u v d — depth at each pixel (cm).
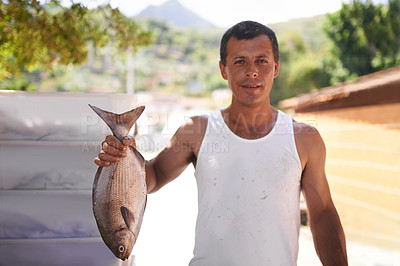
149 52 7619
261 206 184
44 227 293
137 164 170
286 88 2644
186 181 1110
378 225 587
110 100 290
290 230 187
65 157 293
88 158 295
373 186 613
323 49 2645
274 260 184
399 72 567
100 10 507
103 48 544
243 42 189
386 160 588
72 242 293
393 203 562
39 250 291
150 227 648
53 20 465
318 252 197
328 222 195
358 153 662
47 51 519
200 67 7456
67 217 295
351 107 687
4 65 486
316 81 2567
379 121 609
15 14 420
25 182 292
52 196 294
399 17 2189
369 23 2270
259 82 188
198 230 193
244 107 192
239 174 187
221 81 5534
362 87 609
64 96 288
